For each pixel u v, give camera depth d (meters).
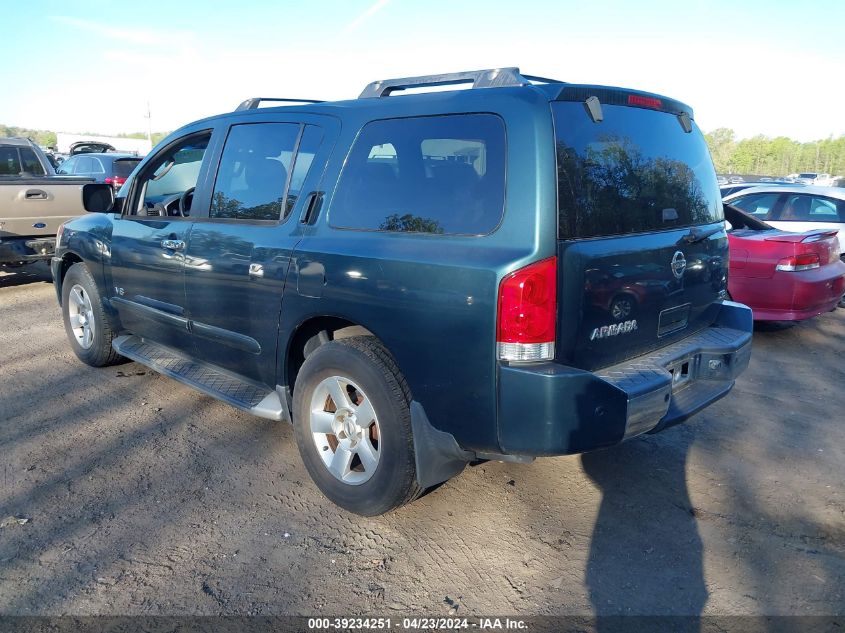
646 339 3.18
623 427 2.79
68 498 3.49
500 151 2.80
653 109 3.36
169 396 4.94
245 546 3.10
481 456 2.96
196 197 4.21
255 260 3.63
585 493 3.61
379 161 3.25
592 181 2.85
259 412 3.74
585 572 2.95
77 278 5.33
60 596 2.72
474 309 2.71
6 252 7.80
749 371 5.78
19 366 5.59
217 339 4.04
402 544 3.14
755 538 3.22
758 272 6.39
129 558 2.99
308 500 3.52
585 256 2.75
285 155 3.71
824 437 4.38
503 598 2.77
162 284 4.41
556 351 2.72
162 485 3.64
